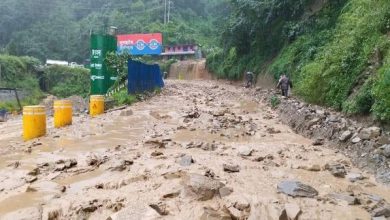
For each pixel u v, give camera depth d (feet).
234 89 99.14
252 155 26.22
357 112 33.94
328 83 44.32
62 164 23.76
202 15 301.02
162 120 43.57
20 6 271.28
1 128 55.93
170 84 124.98
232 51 134.82
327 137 32.04
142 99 68.28
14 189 19.42
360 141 27.53
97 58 74.95
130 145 29.71
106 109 57.00
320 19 72.54
